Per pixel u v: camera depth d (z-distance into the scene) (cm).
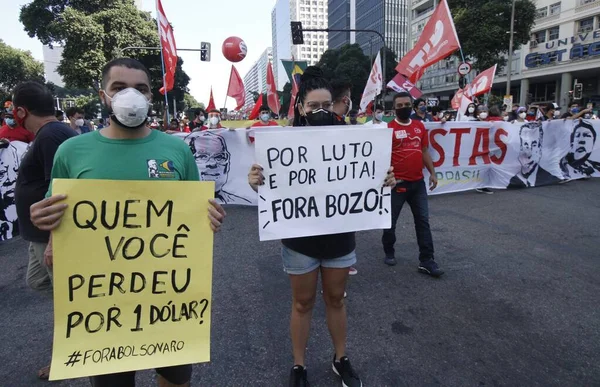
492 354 267
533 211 627
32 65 5288
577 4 3691
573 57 3747
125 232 156
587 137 877
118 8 2858
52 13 2905
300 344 232
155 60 3139
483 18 2655
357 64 4466
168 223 160
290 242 226
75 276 152
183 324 163
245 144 707
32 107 232
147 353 159
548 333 291
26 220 230
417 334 293
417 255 455
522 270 403
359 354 270
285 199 221
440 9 790
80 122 780
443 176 771
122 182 154
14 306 354
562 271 399
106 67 159
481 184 800
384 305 338
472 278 388
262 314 325
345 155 227
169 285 162
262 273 409
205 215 164
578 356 263
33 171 227
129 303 158
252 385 240
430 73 5694
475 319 313
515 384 238
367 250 477
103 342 155
